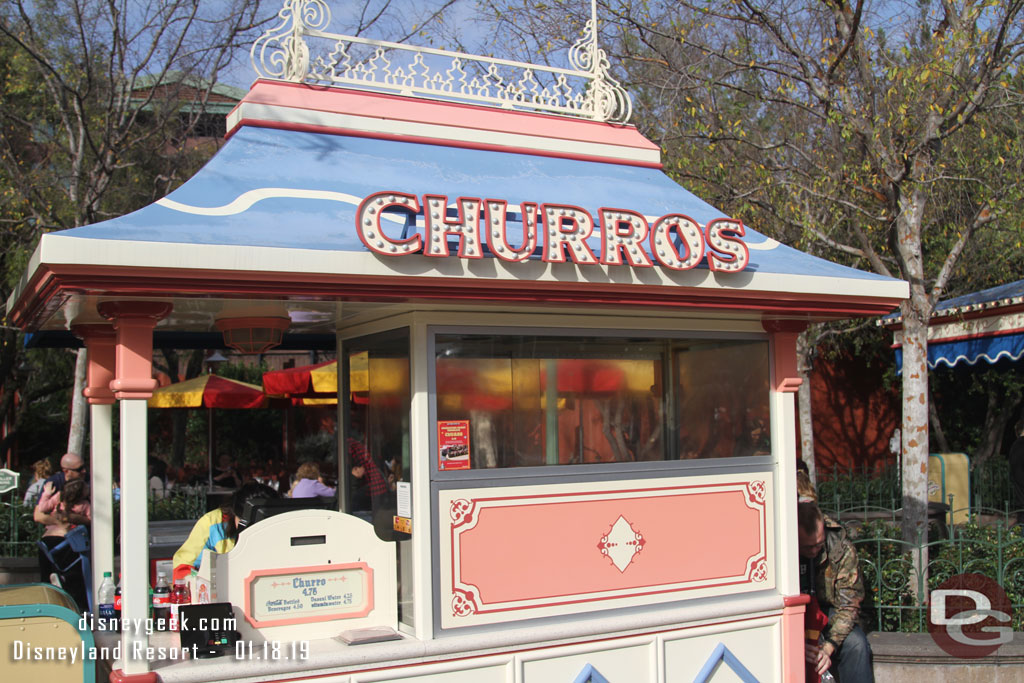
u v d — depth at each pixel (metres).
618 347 5.70
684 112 10.39
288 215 4.80
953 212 9.80
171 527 11.58
